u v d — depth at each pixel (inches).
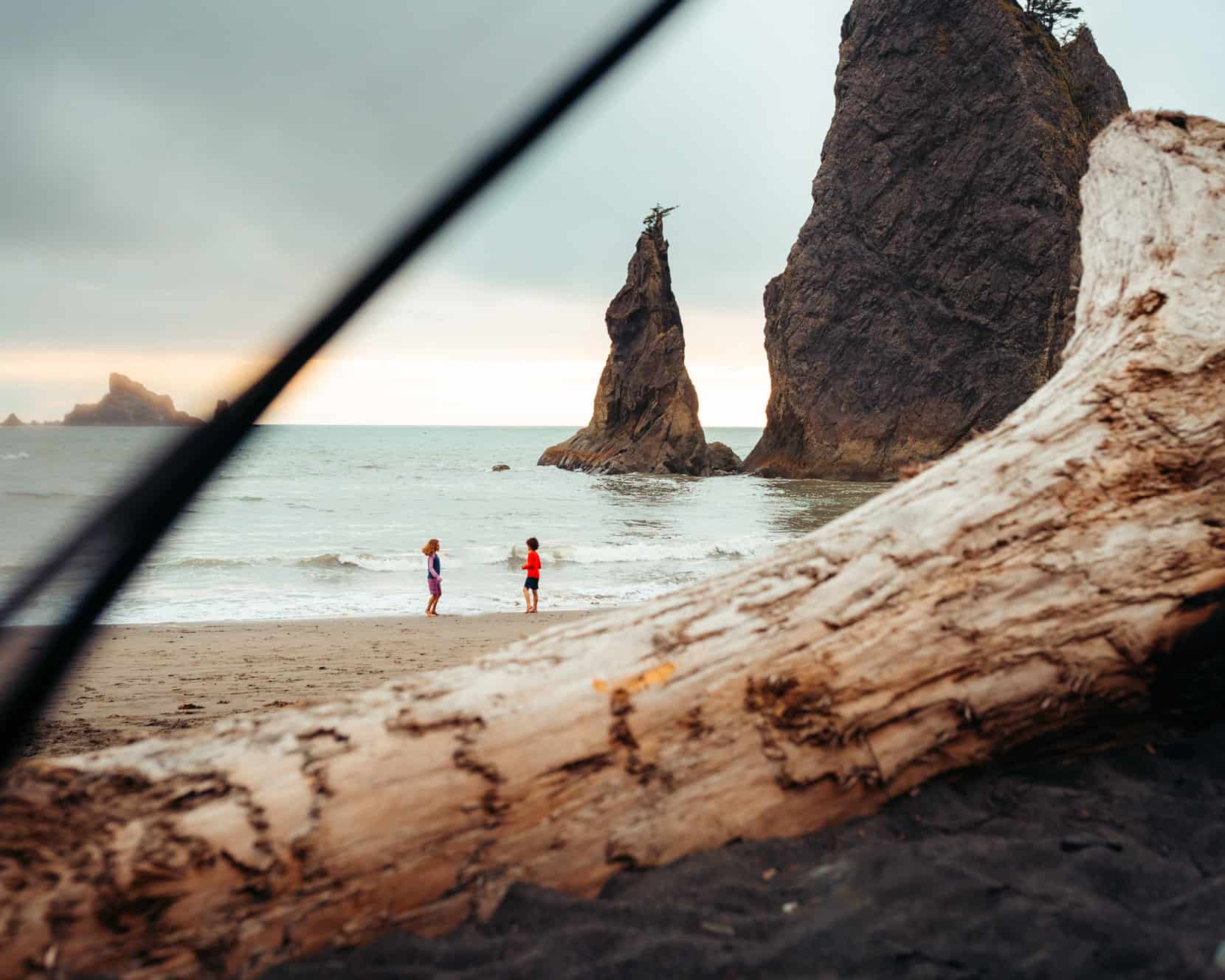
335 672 285.0
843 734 79.9
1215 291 99.0
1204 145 112.8
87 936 57.8
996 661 84.4
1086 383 99.7
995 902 68.2
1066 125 2066.9
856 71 2265.0
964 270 2108.8
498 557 739.4
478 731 71.7
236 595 546.0
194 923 60.5
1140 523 89.8
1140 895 69.7
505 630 416.2
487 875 69.9
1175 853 76.6
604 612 86.7
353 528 991.6
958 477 94.0
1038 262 2009.1
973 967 61.1
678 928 66.5
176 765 66.1
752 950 63.5
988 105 2071.9
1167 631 88.3
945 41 2126.0
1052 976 59.9
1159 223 108.4
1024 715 86.3
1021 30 2070.6
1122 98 2266.2
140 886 59.2
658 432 2428.6
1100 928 64.2
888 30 2202.3
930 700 82.8
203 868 61.1
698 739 76.7
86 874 58.7
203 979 59.9
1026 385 2036.2
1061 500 90.3
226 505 1235.9
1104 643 87.0
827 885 71.1
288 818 64.4
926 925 65.5
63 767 64.6
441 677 77.0
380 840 66.4
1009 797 86.0
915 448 2143.2
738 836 77.2
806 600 83.8
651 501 1467.8
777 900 70.2
